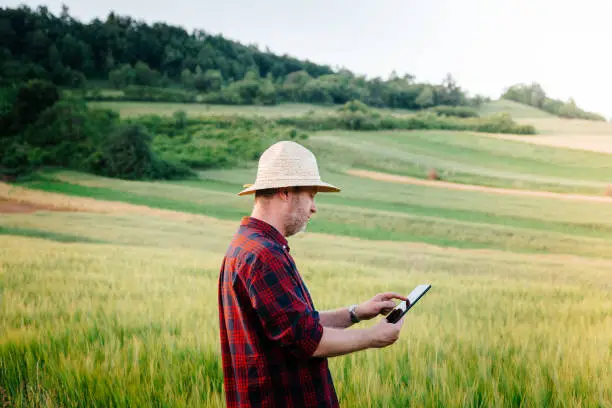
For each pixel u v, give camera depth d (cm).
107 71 11906
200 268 1256
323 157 5772
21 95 6322
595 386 347
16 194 3269
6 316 584
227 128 7519
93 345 457
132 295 814
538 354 429
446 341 495
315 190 205
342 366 385
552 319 671
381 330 186
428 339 490
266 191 198
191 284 959
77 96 8094
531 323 631
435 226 2559
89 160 4625
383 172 5003
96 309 650
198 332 493
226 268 193
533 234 2180
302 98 11750
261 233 192
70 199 3222
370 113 7944
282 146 200
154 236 2253
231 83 12344
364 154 5862
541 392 326
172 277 1059
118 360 401
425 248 2195
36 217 2592
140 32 14100
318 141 6625
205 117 8019
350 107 8212
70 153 4878
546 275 1402
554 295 935
